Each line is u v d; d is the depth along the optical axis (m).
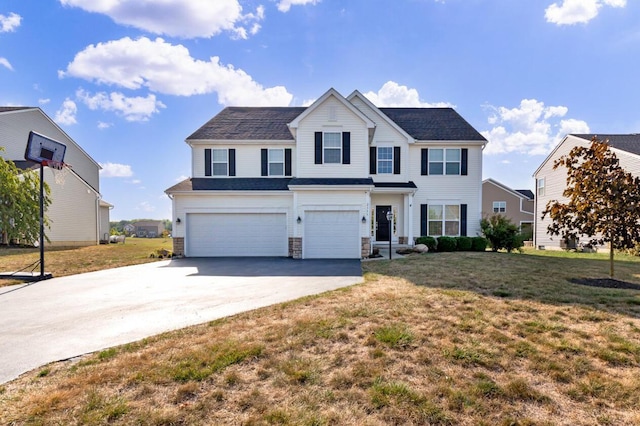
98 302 6.78
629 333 4.41
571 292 6.63
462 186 17.67
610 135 20.30
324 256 14.14
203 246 15.09
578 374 3.38
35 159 9.57
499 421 2.66
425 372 3.44
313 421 2.65
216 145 17.14
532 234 26.80
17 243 18.22
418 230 17.66
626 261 11.82
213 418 2.71
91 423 2.64
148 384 3.25
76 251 17.70
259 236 15.10
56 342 4.54
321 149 15.27
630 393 3.03
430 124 18.97
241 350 4.00
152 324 5.29
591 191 7.93
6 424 2.66
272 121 18.83
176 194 14.88
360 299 6.38
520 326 4.71
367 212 14.12
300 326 4.84
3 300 7.02
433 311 5.46
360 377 3.35
